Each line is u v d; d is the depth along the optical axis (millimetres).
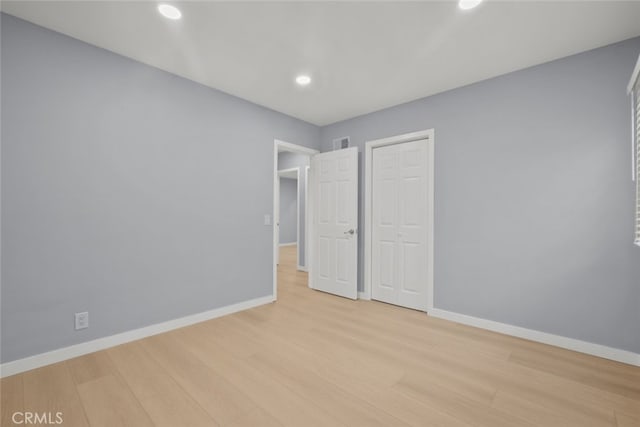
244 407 1611
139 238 2475
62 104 2098
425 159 3219
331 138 4094
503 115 2650
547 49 2258
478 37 2119
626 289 2113
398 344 2396
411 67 2559
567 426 1480
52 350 2055
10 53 1901
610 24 1948
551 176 2410
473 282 2812
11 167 1905
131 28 2043
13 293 1914
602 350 2182
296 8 1834
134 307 2449
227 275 3117
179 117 2732
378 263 3605
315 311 3217
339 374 1945
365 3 1784
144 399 1671
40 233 2012
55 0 1756
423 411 1586
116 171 2348
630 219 2104
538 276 2463
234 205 3180
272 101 3336
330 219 3932
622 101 2129
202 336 2537
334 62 2492
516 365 2066
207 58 2438
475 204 2805
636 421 1513
